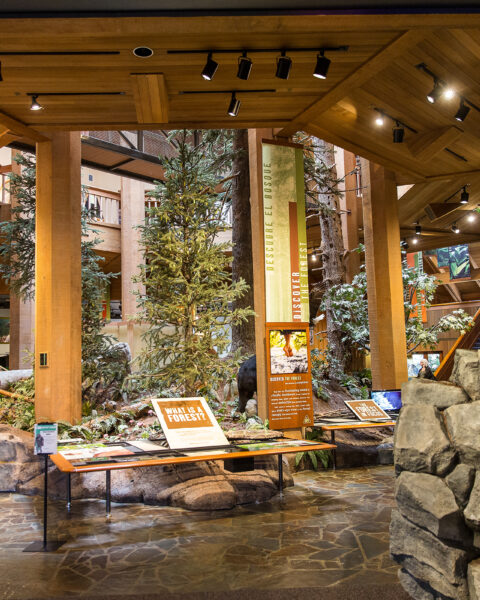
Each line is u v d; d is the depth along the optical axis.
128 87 6.18
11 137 7.80
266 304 7.71
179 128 7.40
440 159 8.70
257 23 4.75
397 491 3.24
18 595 3.40
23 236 11.33
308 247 19.47
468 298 20.03
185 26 4.74
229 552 4.20
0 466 6.66
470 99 6.79
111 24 4.68
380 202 9.62
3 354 17.80
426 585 3.14
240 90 6.39
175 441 5.39
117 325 14.93
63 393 7.96
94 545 4.41
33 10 4.59
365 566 3.87
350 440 8.32
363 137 7.91
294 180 8.03
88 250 11.02
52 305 8.04
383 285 9.52
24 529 4.91
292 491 6.34
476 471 2.88
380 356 9.47
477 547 2.84
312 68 5.88
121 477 6.12
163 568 3.87
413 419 3.26
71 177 8.30
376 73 5.94
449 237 15.59
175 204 7.55
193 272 7.42
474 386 3.13
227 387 9.84
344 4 4.70
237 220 11.01
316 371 11.66
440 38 5.50
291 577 3.68
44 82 6.03
